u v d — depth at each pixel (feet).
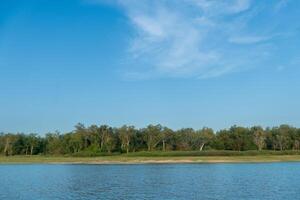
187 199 185.26
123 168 423.64
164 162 529.04
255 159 545.03
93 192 213.46
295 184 242.99
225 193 204.54
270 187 228.63
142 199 186.39
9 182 274.98
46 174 348.59
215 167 424.05
